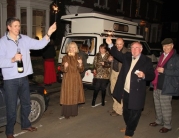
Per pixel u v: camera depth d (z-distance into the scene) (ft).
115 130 14.55
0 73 13.52
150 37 88.74
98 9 54.75
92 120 16.11
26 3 34.60
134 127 12.62
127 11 67.77
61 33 43.21
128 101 12.26
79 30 24.95
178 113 18.62
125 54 12.75
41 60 33.71
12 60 10.53
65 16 25.50
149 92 25.90
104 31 23.48
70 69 15.24
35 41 12.23
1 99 12.47
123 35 25.03
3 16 32.71
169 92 13.21
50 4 39.27
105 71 18.30
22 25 36.37
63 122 15.51
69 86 15.29
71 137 13.25
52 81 25.17
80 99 15.92
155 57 29.86
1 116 12.58
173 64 12.91
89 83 20.40
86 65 17.31
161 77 13.56
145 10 80.28
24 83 12.04
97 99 21.70
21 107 12.91
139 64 11.85
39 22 38.86
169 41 13.08
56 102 20.33
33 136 13.10
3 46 10.96
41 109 15.11
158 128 15.10
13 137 12.32
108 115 17.26
